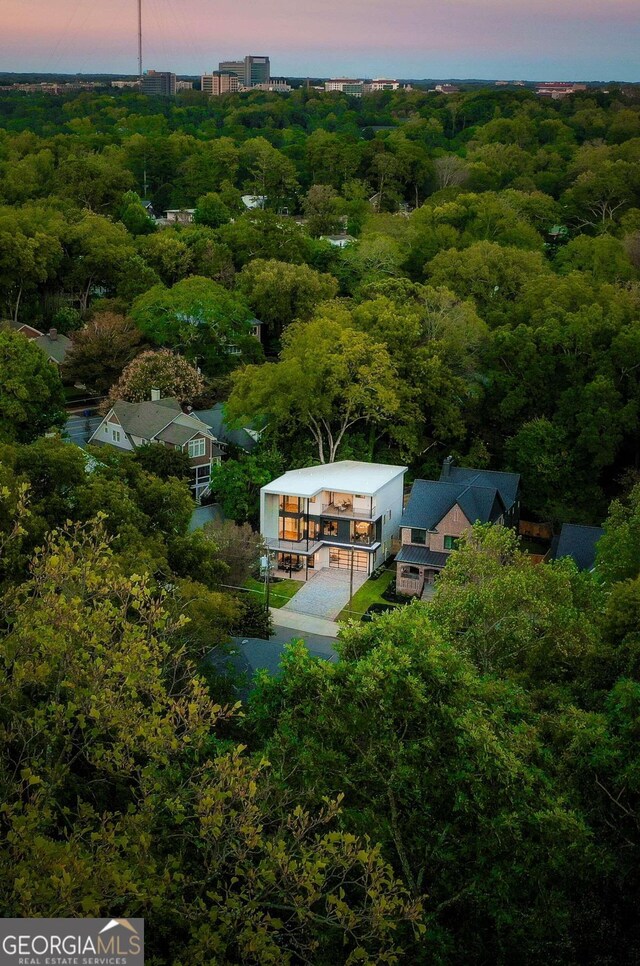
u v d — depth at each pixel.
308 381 68.06
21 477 39.41
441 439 75.25
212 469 67.75
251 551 56.38
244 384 69.94
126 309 92.06
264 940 13.78
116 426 73.56
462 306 80.81
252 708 20.73
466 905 18.61
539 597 30.56
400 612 23.44
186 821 17.66
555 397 74.69
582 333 73.31
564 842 18.56
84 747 16.81
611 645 30.48
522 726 21.20
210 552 45.06
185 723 17.52
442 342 76.75
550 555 62.09
